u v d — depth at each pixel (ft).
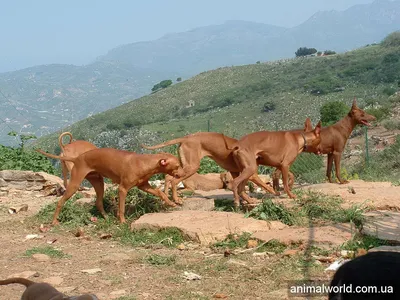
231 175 40.98
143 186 36.22
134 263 28.04
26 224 37.91
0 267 28.19
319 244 28.32
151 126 256.93
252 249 28.94
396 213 33.63
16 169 56.29
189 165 38.09
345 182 44.55
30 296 17.03
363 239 28.81
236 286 23.91
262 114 248.73
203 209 37.65
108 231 34.71
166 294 23.39
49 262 28.89
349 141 99.04
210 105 304.30
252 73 353.92
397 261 9.46
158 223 32.63
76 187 36.73
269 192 38.29
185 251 29.73
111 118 323.57
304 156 64.80
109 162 35.60
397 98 125.18
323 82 266.77
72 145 43.88
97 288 24.52
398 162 71.46
